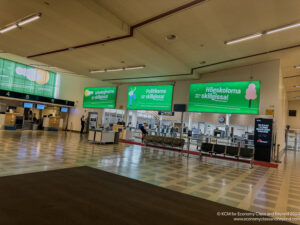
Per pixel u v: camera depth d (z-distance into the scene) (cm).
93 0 514
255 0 482
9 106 1570
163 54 802
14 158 534
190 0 497
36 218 189
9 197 230
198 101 1089
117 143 1139
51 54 900
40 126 1658
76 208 219
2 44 822
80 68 1117
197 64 957
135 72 1092
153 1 508
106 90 1516
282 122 1225
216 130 1188
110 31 619
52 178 315
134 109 1345
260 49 775
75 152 716
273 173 663
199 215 238
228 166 734
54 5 502
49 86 1866
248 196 396
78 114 1717
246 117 1378
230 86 1001
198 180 487
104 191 282
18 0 493
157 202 264
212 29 633
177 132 1162
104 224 190
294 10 511
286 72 1070
